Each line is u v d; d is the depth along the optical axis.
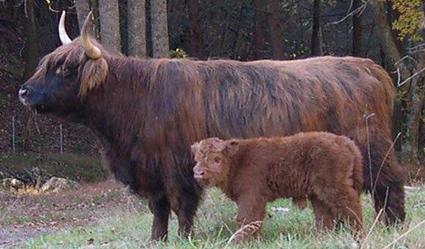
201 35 36.62
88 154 31.77
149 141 9.30
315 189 8.14
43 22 37.03
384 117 10.02
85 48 9.30
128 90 9.45
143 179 9.47
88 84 9.37
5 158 28.92
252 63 9.82
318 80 9.71
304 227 9.27
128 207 16.34
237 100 9.45
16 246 11.90
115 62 9.55
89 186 23.50
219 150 8.16
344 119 9.68
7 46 38.12
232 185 8.28
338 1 39.31
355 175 8.43
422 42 26.66
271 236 8.69
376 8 28.09
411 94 27.84
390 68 31.03
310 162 8.12
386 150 9.74
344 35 42.38
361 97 9.82
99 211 17.78
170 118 9.25
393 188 9.66
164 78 9.41
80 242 10.58
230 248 7.67
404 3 23.78
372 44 41.62
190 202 9.37
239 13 39.31
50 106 9.51
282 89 9.55
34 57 34.50
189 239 8.33
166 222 9.64
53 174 27.64
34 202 19.78
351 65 10.06
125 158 9.52
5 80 36.38
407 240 7.33
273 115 9.43
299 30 41.53
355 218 8.09
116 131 9.49
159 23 21.56
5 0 32.75
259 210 8.17
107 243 9.88
